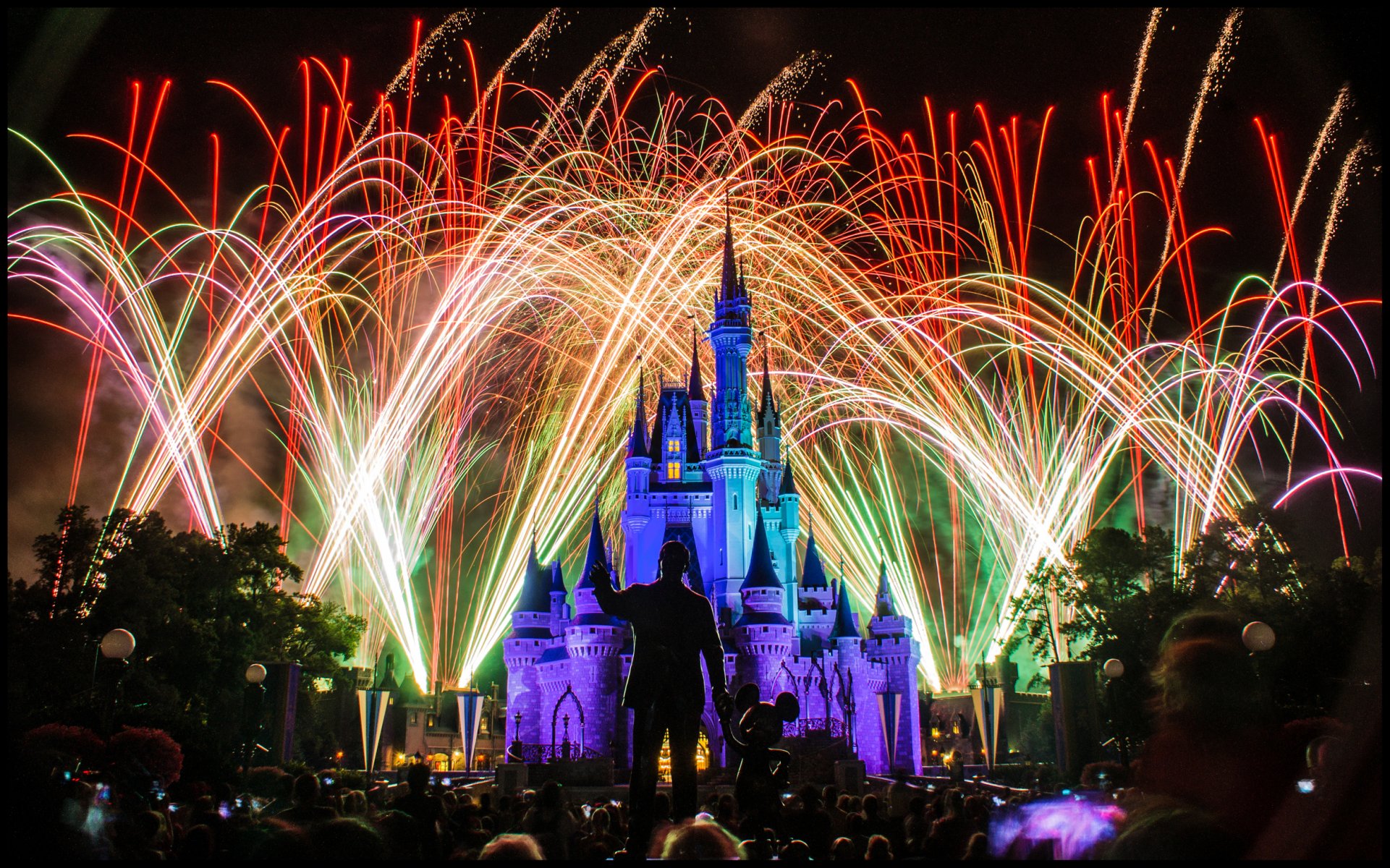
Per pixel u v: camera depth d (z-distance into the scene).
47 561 74.81
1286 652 67.69
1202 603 71.56
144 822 17.59
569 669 119.69
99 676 65.19
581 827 21.34
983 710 68.19
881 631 128.38
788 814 19.81
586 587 122.00
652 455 141.75
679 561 19.19
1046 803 14.97
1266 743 7.98
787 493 142.00
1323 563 84.31
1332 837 7.60
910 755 122.75
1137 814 8.24
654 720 18.27
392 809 17.33
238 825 16.89
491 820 22.58
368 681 113.06
